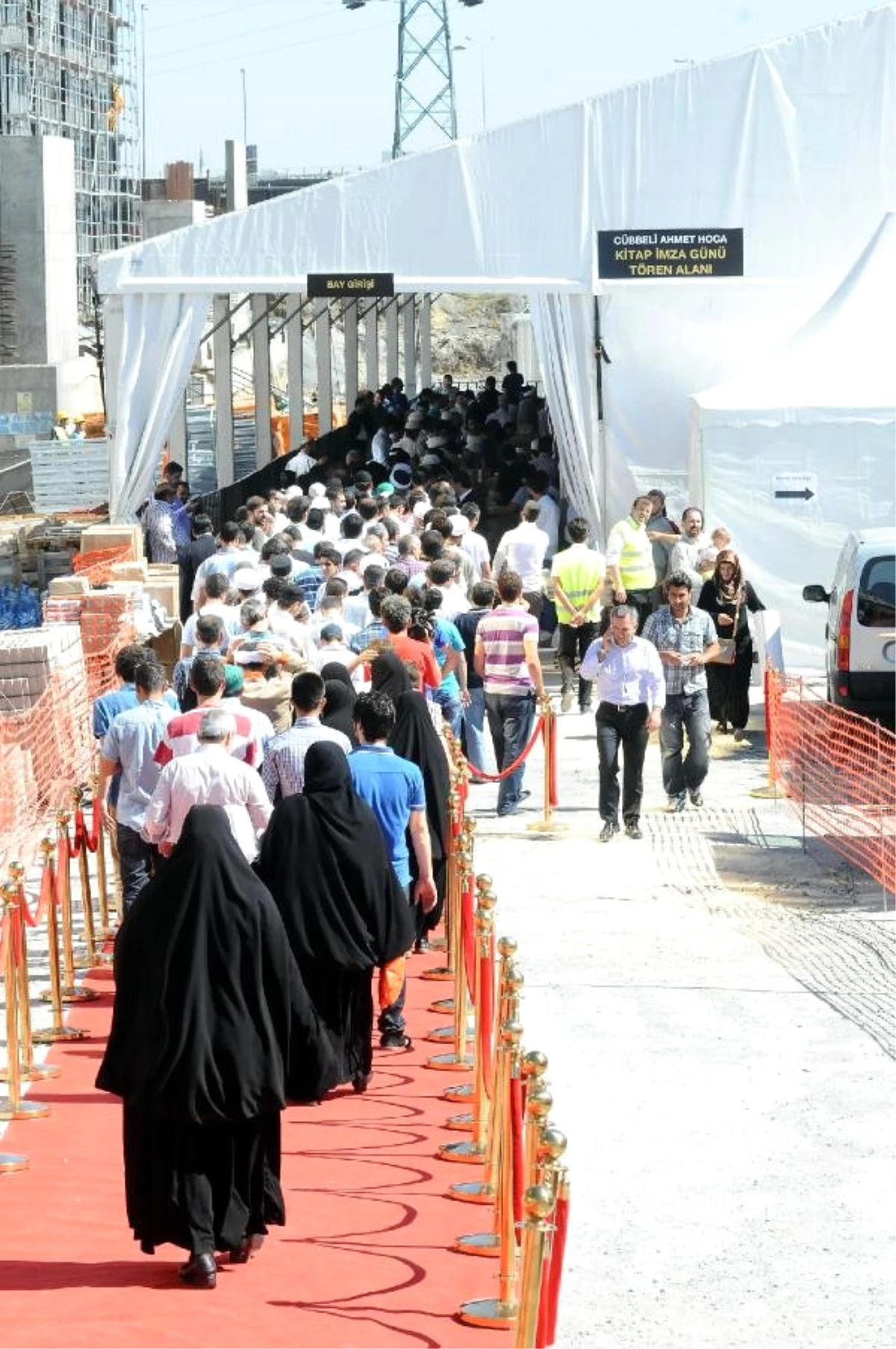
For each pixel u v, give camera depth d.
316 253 47.03
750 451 41.84
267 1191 13.30
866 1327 12.78
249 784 16.75
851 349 43.28
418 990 21.95
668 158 46.41
